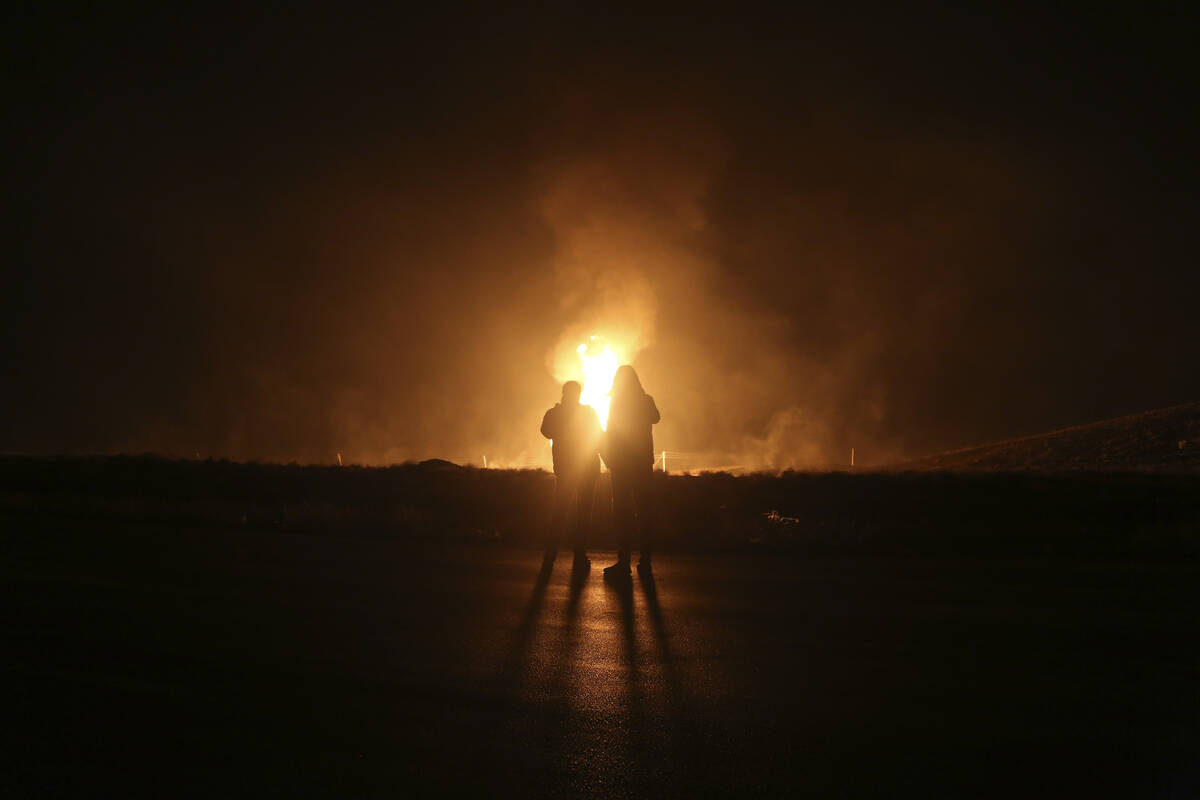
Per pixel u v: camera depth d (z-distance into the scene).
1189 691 6.15
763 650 7.25
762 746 5.26
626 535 10.91
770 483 21.14
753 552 12.78
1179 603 8.86
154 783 4.84
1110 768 4.94
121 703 6.05
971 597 9.24
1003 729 5.48
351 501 20.30
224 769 5.00
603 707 5.95
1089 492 19.47
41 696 6.18
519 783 4.80
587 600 9.24
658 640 7.59
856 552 12.70
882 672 6.62
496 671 6.75
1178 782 4.77
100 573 10.66
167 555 12.11
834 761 5.04
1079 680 6.40
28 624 8.11
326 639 7.65
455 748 5.28
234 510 17.59
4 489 24.64
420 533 14.77
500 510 17.53
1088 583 9.95
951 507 17.98
